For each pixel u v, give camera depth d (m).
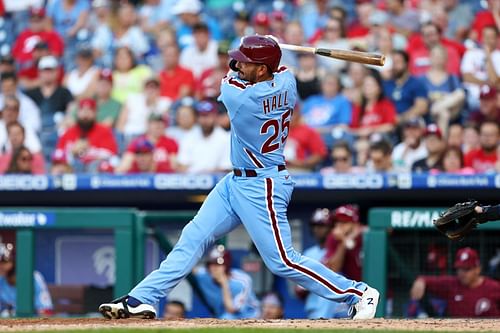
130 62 49.34
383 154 44.50
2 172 48.00
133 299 24.14
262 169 23.77
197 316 40.81
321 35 48.53
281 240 23.72
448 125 45.16
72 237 42.72
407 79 46.06
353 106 45.91
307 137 45.59
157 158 45.88
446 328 22.05
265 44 23.12
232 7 50.78
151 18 50.75
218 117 46.25
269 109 23.19
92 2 51.84
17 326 23.14
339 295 24.12
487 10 47.84
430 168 43.94
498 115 44.47
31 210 40.12
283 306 41.56
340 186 42.44
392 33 47.50
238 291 40.62
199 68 48.59
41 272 42.56
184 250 24.28
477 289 37.25
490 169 43.59
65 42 50.91
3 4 52.59
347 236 40.31
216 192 24.50
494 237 37.44
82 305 41.69
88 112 47.56
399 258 38.06
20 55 50.34
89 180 44.16
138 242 40.25
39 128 48.53
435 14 47.62
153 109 47.72
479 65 46.38
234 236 42.53
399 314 37.94
